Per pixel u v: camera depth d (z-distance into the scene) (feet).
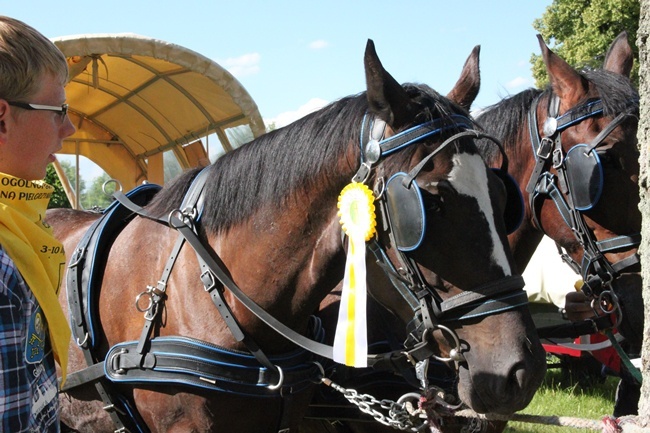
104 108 27.89
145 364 7.38
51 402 4.93
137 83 25.61
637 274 9.17
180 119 26.81
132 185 29.66
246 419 7.38
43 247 4.89
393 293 6.97
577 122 9.24
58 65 4.99
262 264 7.36
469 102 7.79
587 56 50.55
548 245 21.18
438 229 6.49
